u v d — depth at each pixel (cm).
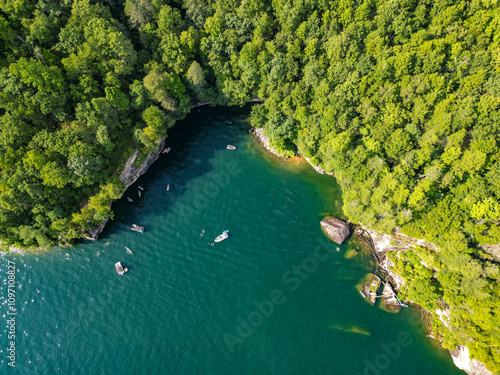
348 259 6456
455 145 5675
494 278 5059
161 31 7075
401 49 6556
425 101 6100
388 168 6097
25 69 5553
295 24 7162
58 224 6094
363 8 6719
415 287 5762
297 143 7444
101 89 6744
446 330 5447
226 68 7625
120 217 7081
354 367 5397
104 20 6400
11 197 5650
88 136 6191
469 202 5441
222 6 7225
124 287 6297
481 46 6312
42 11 6222
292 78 7200
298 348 5606
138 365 5547
